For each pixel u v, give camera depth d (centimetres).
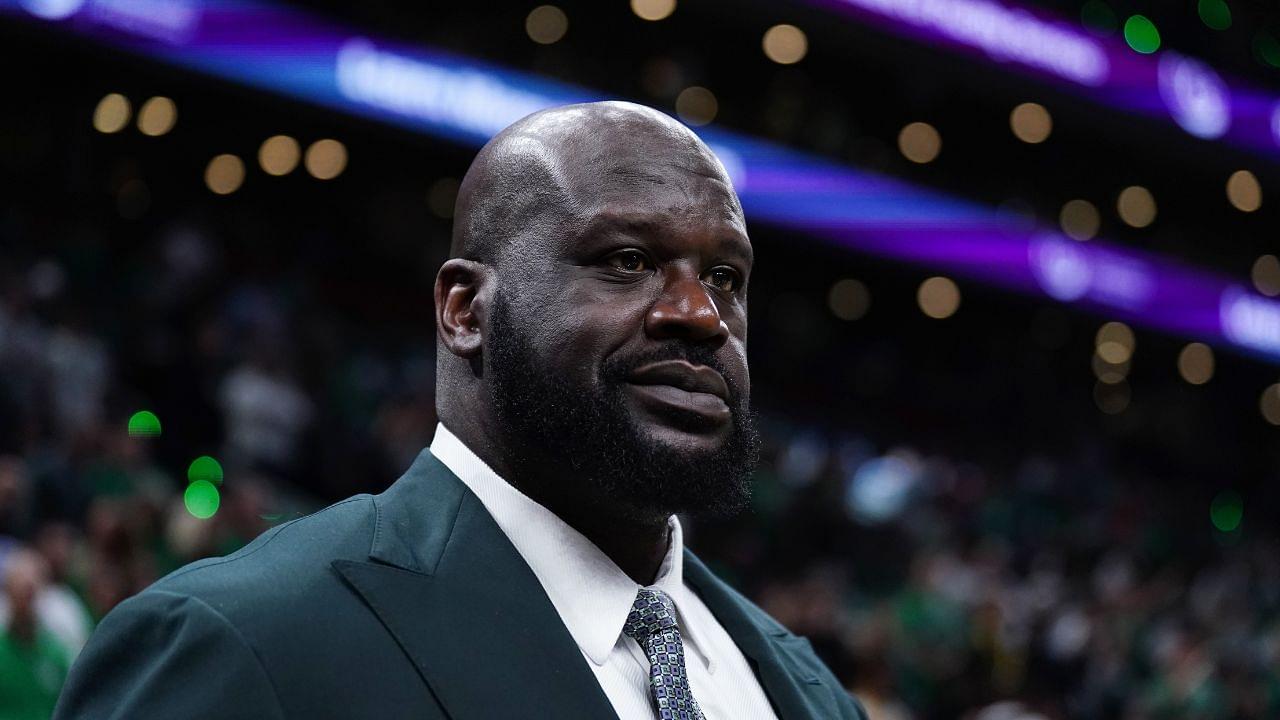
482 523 183
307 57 1370
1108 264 2169
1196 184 2378
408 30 1477
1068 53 1927
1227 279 2359
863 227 1903
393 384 1338
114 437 826
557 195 185
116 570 627
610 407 178
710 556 1108
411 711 160
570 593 182
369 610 167
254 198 1859
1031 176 2306
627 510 185
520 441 185
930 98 2098
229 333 1168
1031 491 1756
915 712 930
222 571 169
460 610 172
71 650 544
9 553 590
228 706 154
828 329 2398
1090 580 1487
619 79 1731
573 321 180
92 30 1220
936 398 2130
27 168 1597
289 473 1059
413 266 1809
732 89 2042
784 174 1841
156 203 1742
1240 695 1084
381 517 182
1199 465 2320
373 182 1920
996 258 2038
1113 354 2591
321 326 1347
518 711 165
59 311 1070
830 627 759
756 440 191
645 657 184
